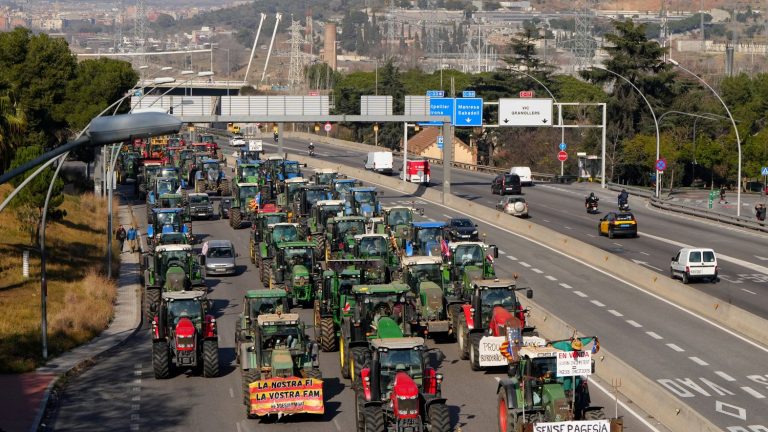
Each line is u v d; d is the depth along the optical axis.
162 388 45.72
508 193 127.56
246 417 41.00
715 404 43.41
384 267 59.56
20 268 74.12
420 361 35.94
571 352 33.94
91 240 92.00
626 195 111.81
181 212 88.19
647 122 178.75
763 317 60.97
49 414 42.31
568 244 85.81
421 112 125.50
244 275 75.81
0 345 52.47
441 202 119.94
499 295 48.03
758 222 98.81
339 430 39.09
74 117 132.62
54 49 124.88
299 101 110.38
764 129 171.62
